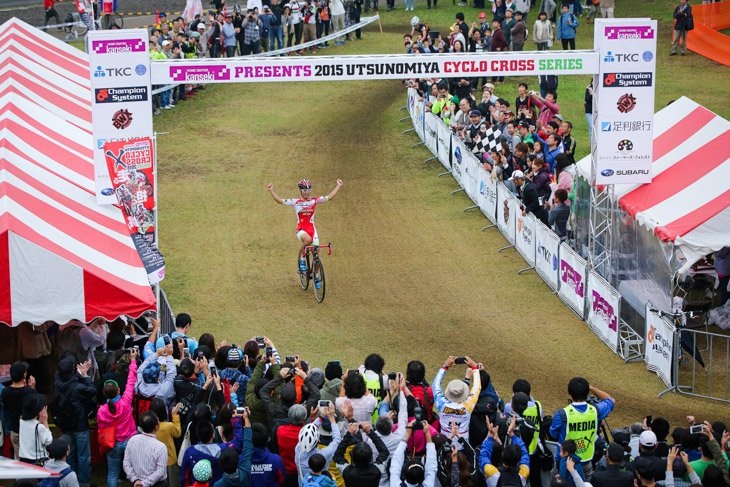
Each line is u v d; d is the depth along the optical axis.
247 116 27.56
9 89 16.44
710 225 13.07
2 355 11.34
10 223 10.36
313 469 7.83
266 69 13.55
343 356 13.40
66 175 13.33
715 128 15.16
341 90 30.80
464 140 21.84
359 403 8.84
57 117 15.86
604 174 14.67
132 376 9.57
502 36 27.48
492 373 12.91
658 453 9.12
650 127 14.47
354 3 34.56
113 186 12.98
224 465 8.04
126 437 9.33
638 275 14.80
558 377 12.84
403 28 36.62
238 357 10.01
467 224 19.41
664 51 32.38
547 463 8.79
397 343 13.92
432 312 15.14
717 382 12.78
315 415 8.90
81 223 11.79
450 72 13.91
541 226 16.28
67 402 9.41
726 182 13.77
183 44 27.34
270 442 9.24
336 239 18.58
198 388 9.65
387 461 8.26
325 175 22.52
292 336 14.14
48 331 11.69
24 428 9.07
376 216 19.91
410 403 9.02
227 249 17.97
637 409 11.98
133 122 13.09
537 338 14.17
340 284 16.38
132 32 12.84
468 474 7.97
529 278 16.64
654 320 12.97
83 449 9.54
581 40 32.94
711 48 31.48
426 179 22.36
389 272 16.89
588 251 15.63
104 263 10.90
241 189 21.47
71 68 20.00
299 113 27.98
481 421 9.26
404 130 26.28
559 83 29.91
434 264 17.27
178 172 22.59
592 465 9.24
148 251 12.07
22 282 10.19
